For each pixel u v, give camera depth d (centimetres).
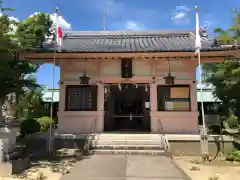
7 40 921
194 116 1423
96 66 1494
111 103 1953
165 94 1457
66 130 1453
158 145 1205
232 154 1109
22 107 1531
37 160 1043
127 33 1933
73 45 1628
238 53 1295
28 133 1252
